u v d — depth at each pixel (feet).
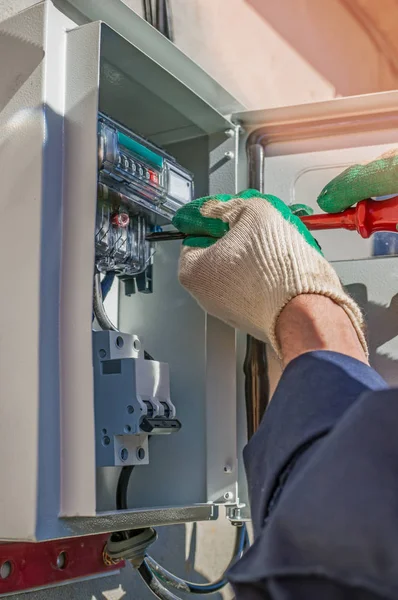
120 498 2.73
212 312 2.52
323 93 6.10
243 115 3.14
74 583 2.77
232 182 3.11
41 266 2.15
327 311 1.89
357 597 1.10
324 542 1.13
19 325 2.15
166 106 2.98
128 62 2.62
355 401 1.41
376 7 7.18
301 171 3.13
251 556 1.28
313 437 1.43
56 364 2.16
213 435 2.94
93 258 2.16
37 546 2.51
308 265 2.03
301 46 5.80
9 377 2.14
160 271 3.13
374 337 2.93
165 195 2.85
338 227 2.76
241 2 4.87
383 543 1.07
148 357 2.88
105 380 2.54
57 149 2.26
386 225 2.66
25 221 2.20
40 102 2.24
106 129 2.54
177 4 4.09
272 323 1.97
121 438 2.52
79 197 2.22
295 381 1.61
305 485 1.22
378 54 7.50
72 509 2.07
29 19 2.31
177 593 3.18
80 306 2.16
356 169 2.65
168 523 2.47
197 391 2.98
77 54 2.32
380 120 3.01
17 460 2.07
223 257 2.27
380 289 2.97
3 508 2.07
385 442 1.18
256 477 1.59
